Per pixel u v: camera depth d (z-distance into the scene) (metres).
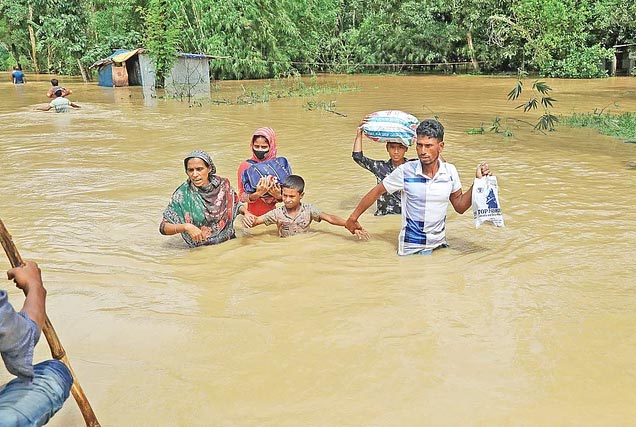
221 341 4.03
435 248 5.69
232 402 3.35
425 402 3.29
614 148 10.77
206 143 12.09
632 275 4.99
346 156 10.55
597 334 4.00
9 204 7.68
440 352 3.80
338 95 22.88
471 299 4.58
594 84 25.92
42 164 10.16
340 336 4.04
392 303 4.54
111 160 10.45
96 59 34.44
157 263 5.58
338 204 7.51
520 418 3.14
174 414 3.26
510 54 33.16
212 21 32.19
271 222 6.27
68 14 35.75
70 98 23.66
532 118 15.29
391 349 3.85
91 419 3.00
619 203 7.13
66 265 5.54
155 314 4.45
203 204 6.00
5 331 2.44
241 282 5.05
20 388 2.61
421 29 36.94
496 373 3.55
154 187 8.50
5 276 5.32
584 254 5.50
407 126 6.55
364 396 3.36
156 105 20.34
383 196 6.95
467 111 17.00
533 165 9.36
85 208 7.46
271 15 34.06
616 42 31.41
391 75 36.59
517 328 4.10
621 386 3.41
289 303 4.59
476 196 5.47
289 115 16.72
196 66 25.97
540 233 6.11
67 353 3.93
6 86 31.70
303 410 3.25
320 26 40.09
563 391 3.37
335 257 5.61
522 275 5.03
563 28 30.72
